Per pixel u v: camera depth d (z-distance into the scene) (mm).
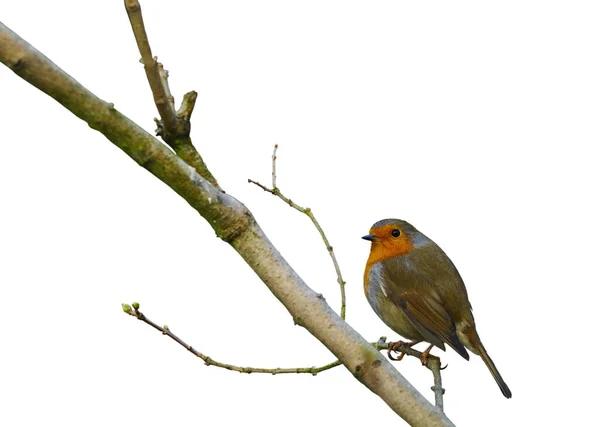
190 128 8414
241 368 8398
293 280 7633
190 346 8383
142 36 7660
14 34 6727
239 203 7727
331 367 8445
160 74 8719
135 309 8273
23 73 6797
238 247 7668
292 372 8453
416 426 7504
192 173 7461
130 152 7348
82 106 7074
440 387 9031
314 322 7574
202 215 7648
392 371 7562
